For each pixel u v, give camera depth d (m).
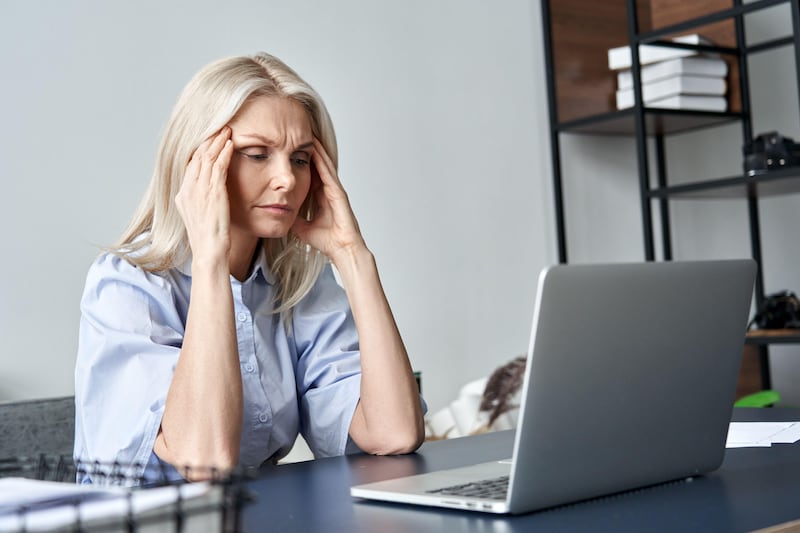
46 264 2.40
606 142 3.54
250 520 0.82
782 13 3.50
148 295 1.33
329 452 1.44
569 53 3.37
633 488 0.90
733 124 3.54
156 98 2.57
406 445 1.31
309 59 2.85
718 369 0.95
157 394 1.21
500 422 2.43
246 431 1.40
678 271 0.89
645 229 3.05
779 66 3.50
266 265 1.48
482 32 3.23
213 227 1.26
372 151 2.96
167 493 0.56
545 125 3.38
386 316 1.40
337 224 1.46
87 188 2.46
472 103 3.20
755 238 3.39
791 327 2.88
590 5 3.43
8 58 2.36
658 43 3.02
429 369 3.04
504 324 3.23
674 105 3.09
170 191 1.36
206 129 1.32
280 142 1.34
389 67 3.01
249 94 1.33
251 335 1.43
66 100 2.43
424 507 0.86
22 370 2.35
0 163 2.34
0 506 0.67
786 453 1.07
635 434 0.88
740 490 0.87
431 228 3.08
